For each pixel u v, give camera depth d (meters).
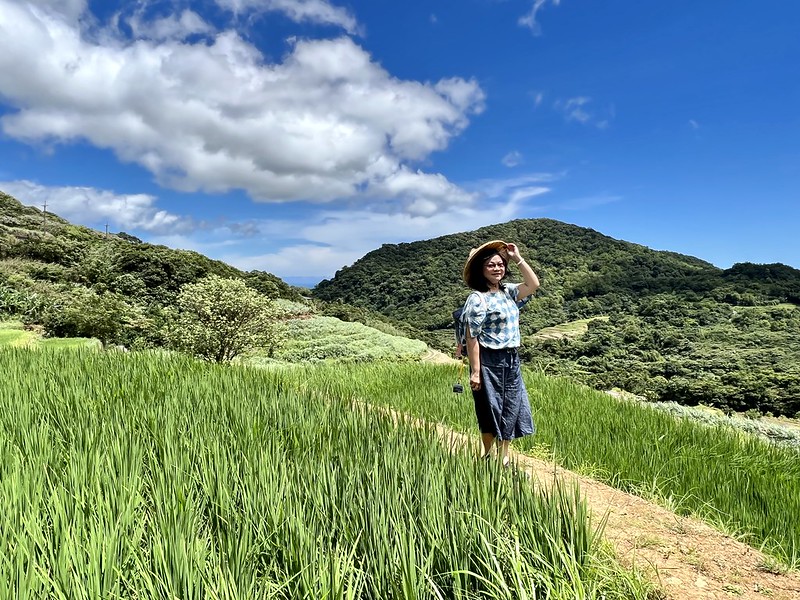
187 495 2.38
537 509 2.37
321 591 1.70
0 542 1.85
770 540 3.49
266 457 2.79
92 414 3.76
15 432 3.33
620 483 4.42
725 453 5.55
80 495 2.24
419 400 7.39
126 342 23.17
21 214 75.31
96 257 46.41
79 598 1.60
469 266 3.95
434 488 2.43
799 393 36.59
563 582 1.97
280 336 18.61
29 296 30.16
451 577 1.99
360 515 2.22
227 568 1.74
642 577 2.38
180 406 4.35
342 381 9.70
